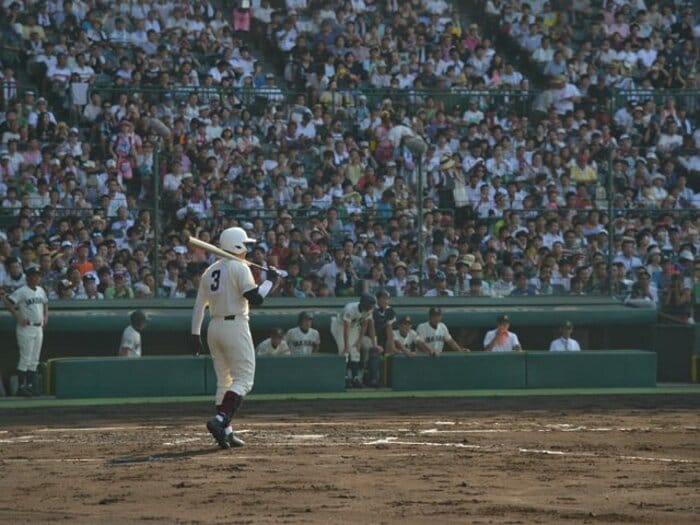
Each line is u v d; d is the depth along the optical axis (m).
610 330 22.19
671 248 25.22
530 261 23.73
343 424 14.48
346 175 25.73
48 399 18.50
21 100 25.55
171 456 11.42
